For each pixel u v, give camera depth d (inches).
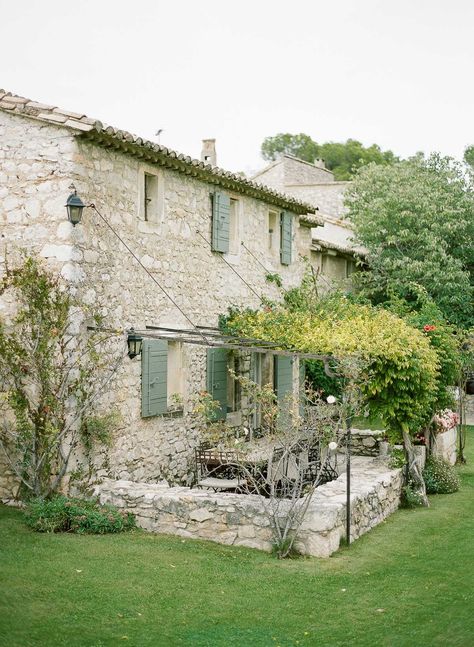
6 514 410.6
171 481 514.3
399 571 366.6
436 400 578.6
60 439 410.9
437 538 434.0
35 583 309.9
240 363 616.7
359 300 866.1
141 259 482.3
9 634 260.4
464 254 952.3
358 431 613.0
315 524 383.2
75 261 417.7
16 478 427.5
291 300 661.9
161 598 310.3
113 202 453.7
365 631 290.7
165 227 510.6
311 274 756.6
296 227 724.0
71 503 397.4
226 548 384.8
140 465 481.4
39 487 410.6
